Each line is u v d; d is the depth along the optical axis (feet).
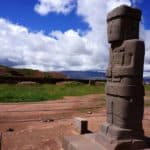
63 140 29.09
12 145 30.22
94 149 24.26
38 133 35.32
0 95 73.36
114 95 25.17
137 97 24.38
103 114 50.19
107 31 26.53
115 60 25.67
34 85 123.13
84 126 34.47
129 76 24.12
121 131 23.90
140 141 23.97
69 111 53.31
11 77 137.59
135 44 23.85
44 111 52.65
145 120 43.78
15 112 51.03
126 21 24.68
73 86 131.34
